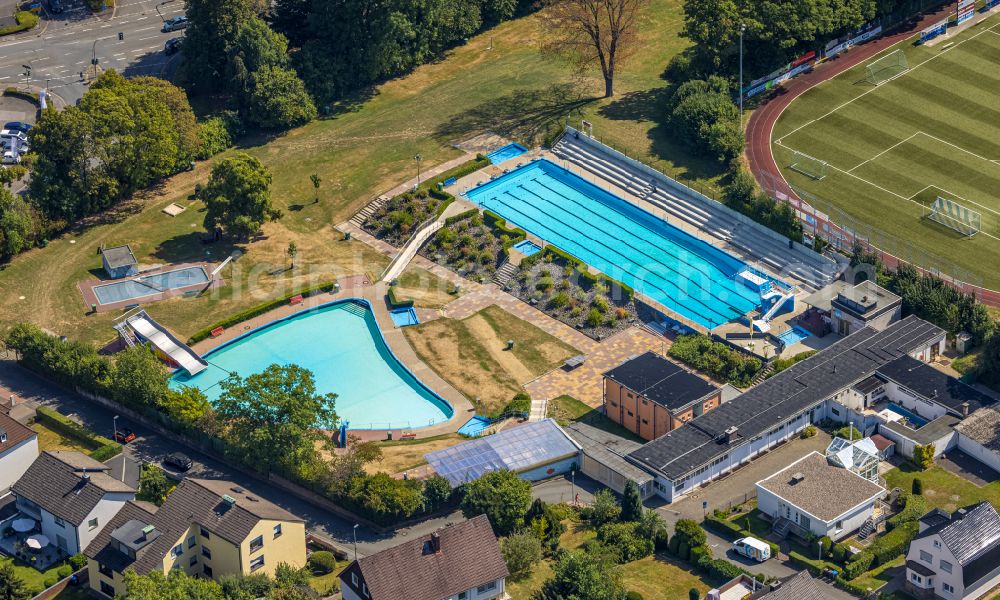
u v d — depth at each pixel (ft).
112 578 567.59
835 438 617.21
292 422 615.98
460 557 547.08
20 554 595.88
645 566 572.92
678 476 606.55
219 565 570.05
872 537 583.99
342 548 593.83
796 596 521.24
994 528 553.23
